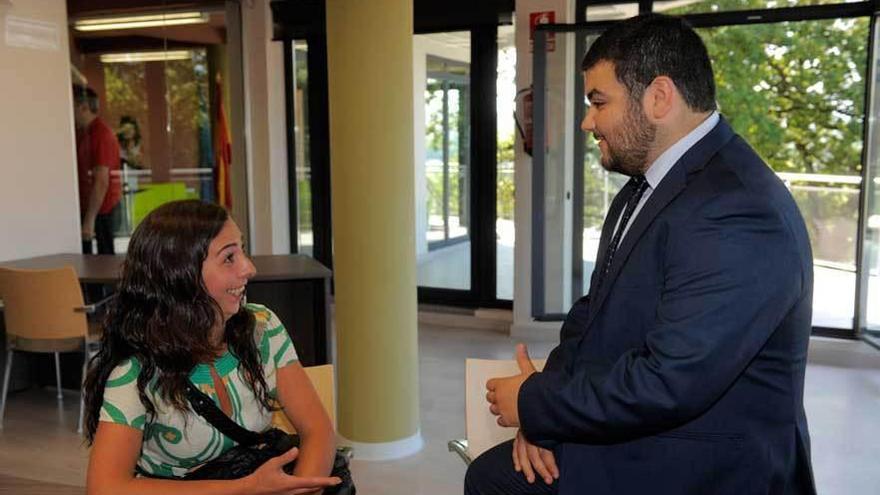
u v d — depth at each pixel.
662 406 1.20
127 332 1.39
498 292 5.96
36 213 4.68
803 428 1.38
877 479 3.04
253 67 6.37
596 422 1.27
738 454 1.30
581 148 5.13
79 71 5.60
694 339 1.18
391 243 3.20
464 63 5.77
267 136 6.41
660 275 1.31
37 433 3.66
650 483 1.34
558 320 5.17
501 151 5.75
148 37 5.95
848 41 4.71
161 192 6.15
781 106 4.95
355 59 3.05
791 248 1.21
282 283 3.86
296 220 6.69
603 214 5.20
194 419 1.41
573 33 4.97
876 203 4.55
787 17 4.25
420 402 4.08
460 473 3.17
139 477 1.43
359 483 3.07
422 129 6.05
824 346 4.72
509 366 2.03
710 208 1.23
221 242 1.42
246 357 1.50
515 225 5.30
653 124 1.33
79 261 4.30
